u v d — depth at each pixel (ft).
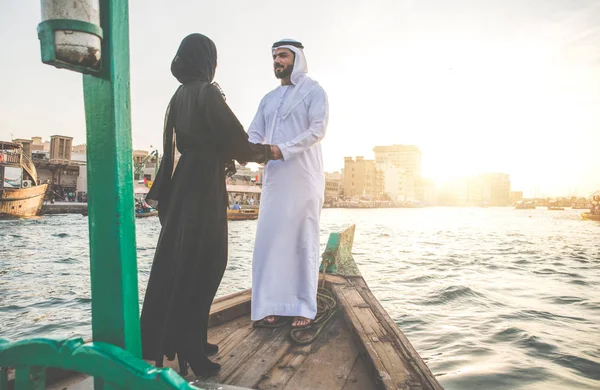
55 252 46.98
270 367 6.37
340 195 370.12
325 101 8.24
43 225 85.30
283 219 8.02
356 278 11.81
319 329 7.91
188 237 5.59
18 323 20.11
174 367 6.37
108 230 3.47
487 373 13.33
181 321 5.56
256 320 7.80
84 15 3.14
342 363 6.63
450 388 12.18
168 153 6.18
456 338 17.51
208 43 6.23
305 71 8.69
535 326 19.44
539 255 53.52
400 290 28.96
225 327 8.34
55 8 3.06
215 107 5.67
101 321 3.52
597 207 187.62
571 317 21.42
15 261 40.24
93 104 3.50
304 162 8.18
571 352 15.55
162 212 6.25
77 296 25.61
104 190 3.47
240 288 29.40
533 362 14.44
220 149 6.03
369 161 384.47
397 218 198.70
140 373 2.88
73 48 3.09
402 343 6.69
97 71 3.40
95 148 3.51
